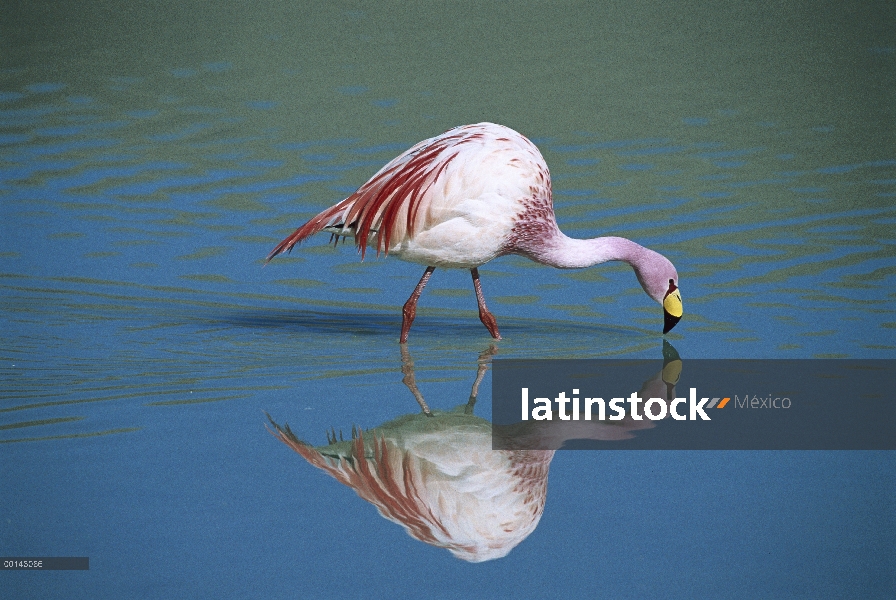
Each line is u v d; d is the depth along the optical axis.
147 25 26.95
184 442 9.15
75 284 13.33
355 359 11.25
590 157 18.06
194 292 13.22
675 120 19.98
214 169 17.53
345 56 24.02
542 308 12.98
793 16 26.66
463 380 10.71
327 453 9.06
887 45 24.33
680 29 25.80
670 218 15.42
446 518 8.20
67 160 18.06
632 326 12.33
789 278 13.33
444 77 22.36
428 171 11.13
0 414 9.58
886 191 16.39
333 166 17.47
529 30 25.94
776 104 20.86
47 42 25.75
